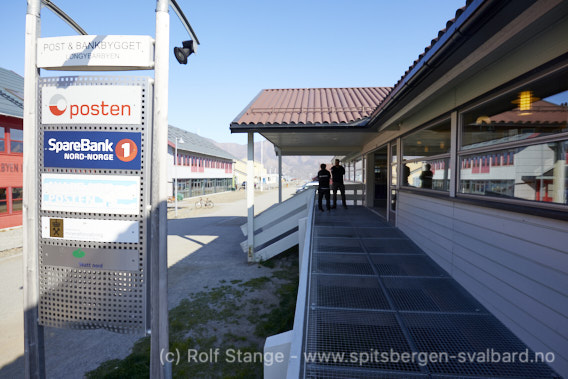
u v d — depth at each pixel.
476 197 3.53
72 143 2.56
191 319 5.44
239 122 6.96
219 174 47.28
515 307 2.77
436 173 4.88
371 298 3.54
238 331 5.03
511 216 2.82
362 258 4.98
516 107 2.79
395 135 7.18
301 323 2.47
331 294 3.64
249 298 6.34
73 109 2.54
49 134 2.59
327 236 6.36
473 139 3.60
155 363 2.52
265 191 51.22
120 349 4.57
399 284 3.94
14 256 9.77
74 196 2.58
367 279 4.10
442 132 4.60
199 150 37.50
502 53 2.79
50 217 2.63
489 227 3.21
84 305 2.61
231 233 13.91
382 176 11.16
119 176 2.52
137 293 2.54
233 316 5.54
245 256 9.71
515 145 2.80
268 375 2.64
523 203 2.71
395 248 5.51
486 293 3.27
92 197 2.56
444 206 4.39
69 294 2.62
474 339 2.72
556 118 2.31
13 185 14.74
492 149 3.19
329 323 2.99
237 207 25.66
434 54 2.84
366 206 11.18
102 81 2.50
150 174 2.52
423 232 5.33
